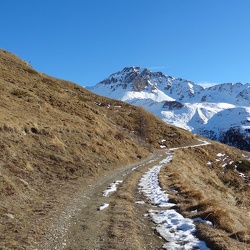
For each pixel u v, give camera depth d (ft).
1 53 251.19
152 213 50.49
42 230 38.91
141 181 85.05
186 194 65.72
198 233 39.17
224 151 292.20
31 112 118.01
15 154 72.33
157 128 299.58
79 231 39.70
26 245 33.60
